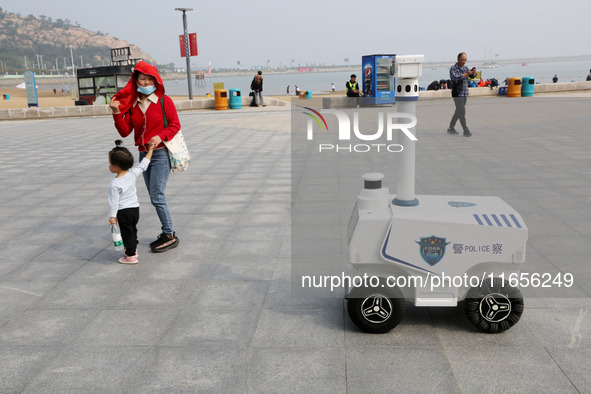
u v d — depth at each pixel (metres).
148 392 2.49
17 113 19.22
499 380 2.47
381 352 2.75
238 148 10.16
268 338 2.95
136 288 3.74
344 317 3.16
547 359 2.61
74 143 11.80
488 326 2.85
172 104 4.46
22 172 8.32
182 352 2.83
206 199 6.21
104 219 5.60
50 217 5.72
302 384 2.50
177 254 4.42
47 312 3.39
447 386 2.44
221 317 3.23
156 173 4.44
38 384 2.58
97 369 2.70
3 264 4.31
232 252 4.41
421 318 3.09
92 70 21.39
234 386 2.51
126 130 4.41
